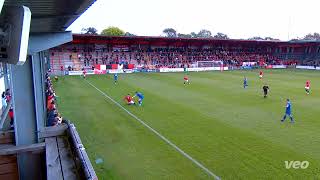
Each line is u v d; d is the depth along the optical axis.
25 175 7.28
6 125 11.70
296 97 26.25
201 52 68.12
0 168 7.10
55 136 7.88
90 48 59.09
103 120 18.17
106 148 13.17
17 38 3.83
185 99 25.27
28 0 6.05
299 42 67.94
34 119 8.66
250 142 13.89
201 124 17.16
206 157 12.06
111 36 54.91
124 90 30.52
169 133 15.40
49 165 5.89
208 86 33.72
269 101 24.33
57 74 47.84
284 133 15.33
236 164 11.34
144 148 13.18
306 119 18.30
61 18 7.90
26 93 8.60
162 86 33.75
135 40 60.91
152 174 10.53
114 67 52.59
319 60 66.88
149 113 20.00
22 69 8.55
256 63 65.50
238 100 24.80
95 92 29.17
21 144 8.26
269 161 11.62
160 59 62.12
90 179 4.66
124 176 10.38
